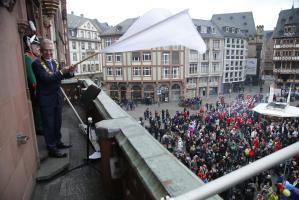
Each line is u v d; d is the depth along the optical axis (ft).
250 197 34.30
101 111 12.73
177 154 49.21
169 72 135.23
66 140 14.12
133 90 136.67
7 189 6.45
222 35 161.27
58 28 41.78
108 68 136.26
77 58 158.81
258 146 51.60
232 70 175.73
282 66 156.87
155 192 5.06
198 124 73.26
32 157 9.66
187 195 2.75
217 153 48.52
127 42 5.13
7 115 6.95
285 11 157.38
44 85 10.87
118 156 8.82
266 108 60.64
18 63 8.53
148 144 7.24
